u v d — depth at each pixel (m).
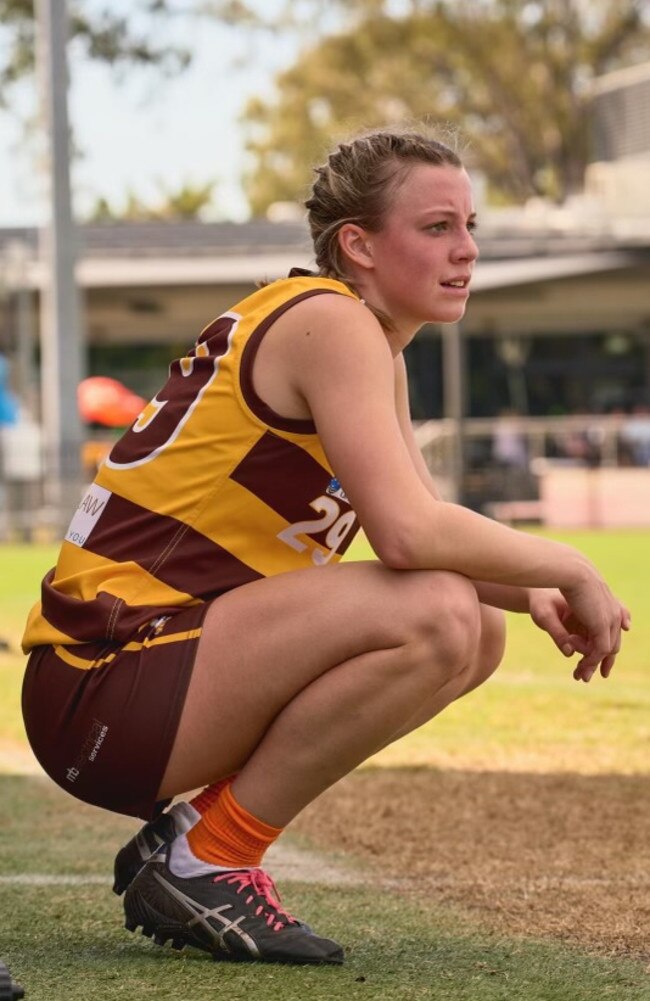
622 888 7.00
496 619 6.06
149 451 5.66
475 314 57.06
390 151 5.74
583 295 55.09
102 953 5.74
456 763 10.45
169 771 5.55
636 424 44.88
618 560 30.38
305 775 5.53
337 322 5.47
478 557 5.48
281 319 5.52
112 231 60.66
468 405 60.66
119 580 5.61
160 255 54.00
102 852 7.88
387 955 5.74
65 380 41.50
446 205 5.71
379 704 5.41
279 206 82.88
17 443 39.94
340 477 5.49
